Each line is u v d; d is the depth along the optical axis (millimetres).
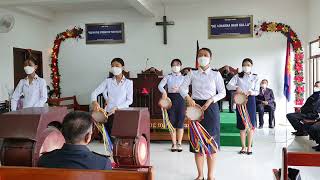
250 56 9273
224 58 9406
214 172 4562
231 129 6605
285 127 8336
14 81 8516
